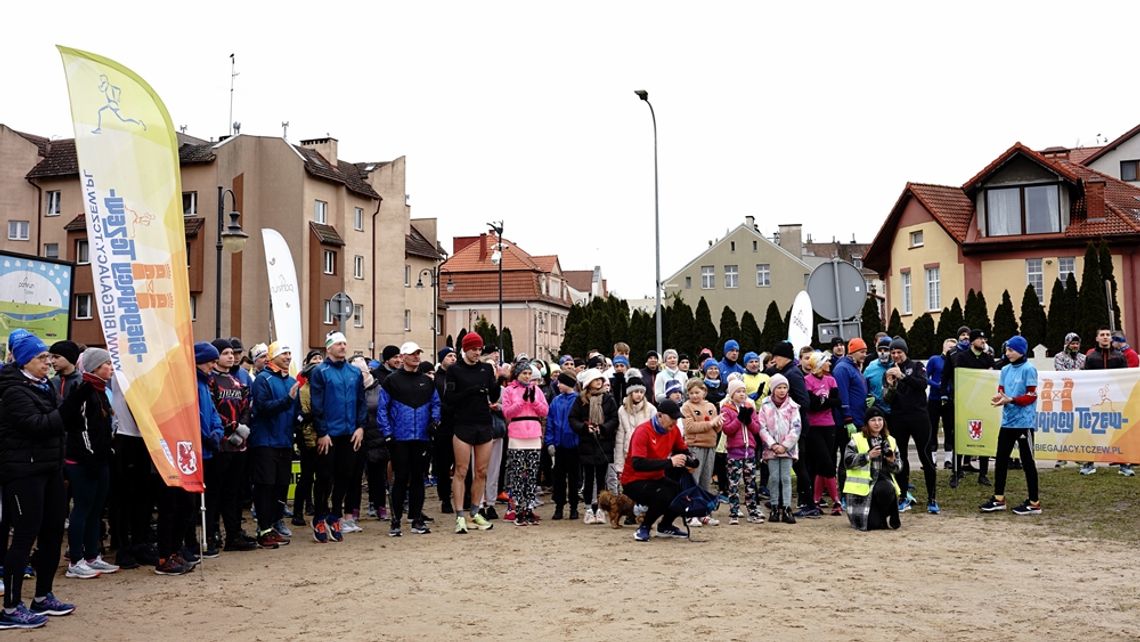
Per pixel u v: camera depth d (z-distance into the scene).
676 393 12.28
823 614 7.57
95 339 49.72
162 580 9.29
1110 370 14.86
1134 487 14.16
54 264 12.19
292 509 14.69
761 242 80.50
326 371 11.73
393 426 12.29
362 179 55.06
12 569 7.55
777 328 42.53
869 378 14.67
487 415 12.60
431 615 7.77
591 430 13.13
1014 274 43.56
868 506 11.94
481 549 11.01
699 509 11.50
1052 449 15.27
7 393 7.63
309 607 8.11
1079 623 7.25
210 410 10.34
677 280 82.44
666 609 7.82
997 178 43.88
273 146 48.38
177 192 9.45
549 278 87.56
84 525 9.45
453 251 90.44
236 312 47.06
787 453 12.85
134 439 9.76
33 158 52.53
